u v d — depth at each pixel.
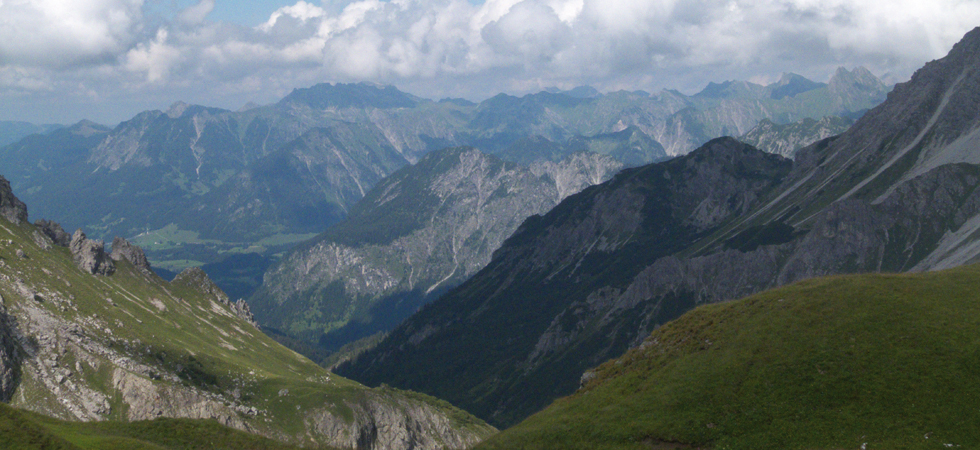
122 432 101.44
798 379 77.81
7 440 80.44
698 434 75.62
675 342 96.25
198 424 108.69
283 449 109.06
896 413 69.94
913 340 77.81
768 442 71.69
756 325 89.75
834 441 69.12
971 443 64.62
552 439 84.69
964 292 83.94
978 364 72.19
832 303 88.31
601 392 93.69
